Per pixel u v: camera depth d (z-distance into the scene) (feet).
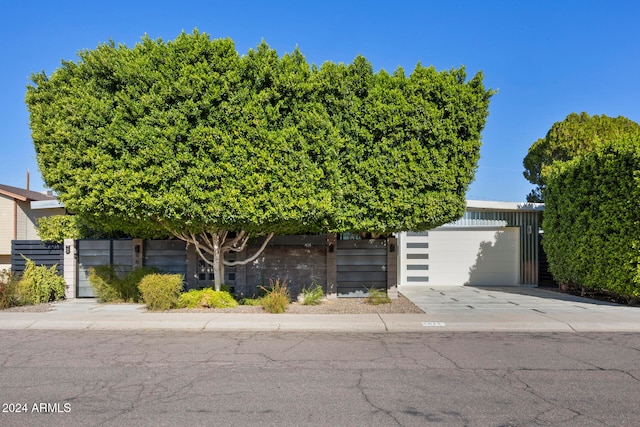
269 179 32.71
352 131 35.81
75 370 21.21
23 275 43.93
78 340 28.02
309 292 43.83
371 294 43.42
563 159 82.84
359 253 46.34
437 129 35.63
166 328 32.01
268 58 33.19
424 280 60.39
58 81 35.09
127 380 19.65
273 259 46.42
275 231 40.40
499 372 20.86
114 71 32.35
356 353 24.57
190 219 33.81
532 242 59.41
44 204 56.59
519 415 15.70
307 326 31.96
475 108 36.45
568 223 48.39
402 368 21.54
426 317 34.73
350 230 38.81
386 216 36.65
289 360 23.06
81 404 16.76
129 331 31.14
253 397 17.49
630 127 80.74
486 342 27.37
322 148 33.63
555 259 51.70
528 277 59.26
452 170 36.29
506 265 60.03
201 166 32.32
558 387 18.67
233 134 32.68
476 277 60.18
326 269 46.21
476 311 37.86
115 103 32.86
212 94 32.14
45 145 34.12
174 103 32.53
